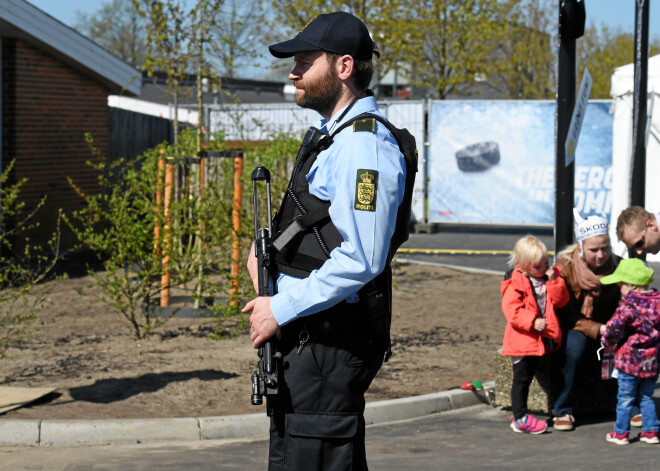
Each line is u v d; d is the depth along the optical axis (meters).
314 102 3.02
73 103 15.55
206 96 30.19
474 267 15.05
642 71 7.88
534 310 6.29
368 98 3.00
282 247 2.96
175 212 9.18
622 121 14.88
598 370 6.77
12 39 14.05
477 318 10.48
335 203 2.79
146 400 6.96
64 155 15.34
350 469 2.94
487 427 6.67
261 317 2.87
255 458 5.86
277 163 12.95
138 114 18.25
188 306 10.22
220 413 6.70
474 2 29.66
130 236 8.81
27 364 7.98
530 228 21.58
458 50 30.42
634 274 6.04
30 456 5.88
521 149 19.45
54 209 15.07
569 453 5.95
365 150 2.81
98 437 6.21
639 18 7.79
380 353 3.01
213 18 13.69
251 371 7.84
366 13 26.98
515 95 35.25
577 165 18.53
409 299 11.77
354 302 2.93
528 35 33.84
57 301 11.01
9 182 14.08
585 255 6.50
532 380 6.78
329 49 2.95
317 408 2.93
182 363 8.06
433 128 19.88
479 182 19.78
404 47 28.36
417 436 6.44
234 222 9.59
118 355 8.37
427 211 20.25
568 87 7.32
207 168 12.28
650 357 6.04
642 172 7.98
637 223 6.44
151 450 6.08
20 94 14.19
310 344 2.92
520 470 5.53
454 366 8.20
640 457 5.83
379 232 2.77
